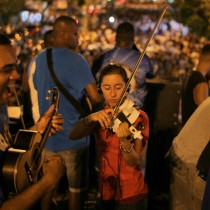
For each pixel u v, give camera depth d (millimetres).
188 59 9023
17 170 1912
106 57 3973
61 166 2115
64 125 3320
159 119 4430
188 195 2836
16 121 4500
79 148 3359
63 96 3303
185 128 2898
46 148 3383
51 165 2078
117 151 2643
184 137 2877
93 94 3311
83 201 3512
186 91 4086
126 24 3967
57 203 4180
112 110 2508
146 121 2631
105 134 2654
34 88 3742
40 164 2217
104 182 2699
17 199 1818
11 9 10273
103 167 2695
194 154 2781
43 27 9789
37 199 1898
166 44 10453
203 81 3994
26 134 2201
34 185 1913
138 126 2559
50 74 3340
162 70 8203
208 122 2750
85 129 2596
